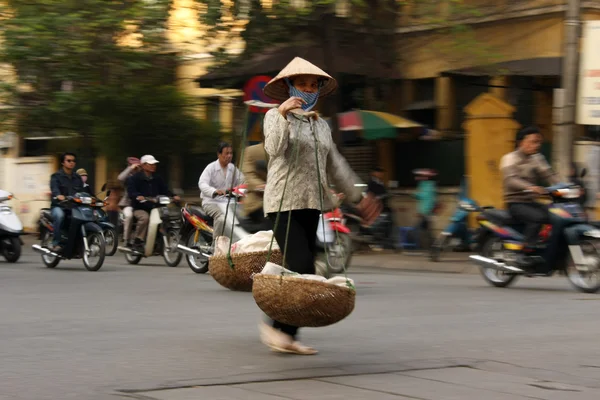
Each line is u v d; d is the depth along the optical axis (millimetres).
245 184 16578
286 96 8820
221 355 8898
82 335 10258
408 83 28250
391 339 10000
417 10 26391
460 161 26219
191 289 15750
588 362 8656
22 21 25281
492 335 10336
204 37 26203
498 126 24703
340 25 26469
